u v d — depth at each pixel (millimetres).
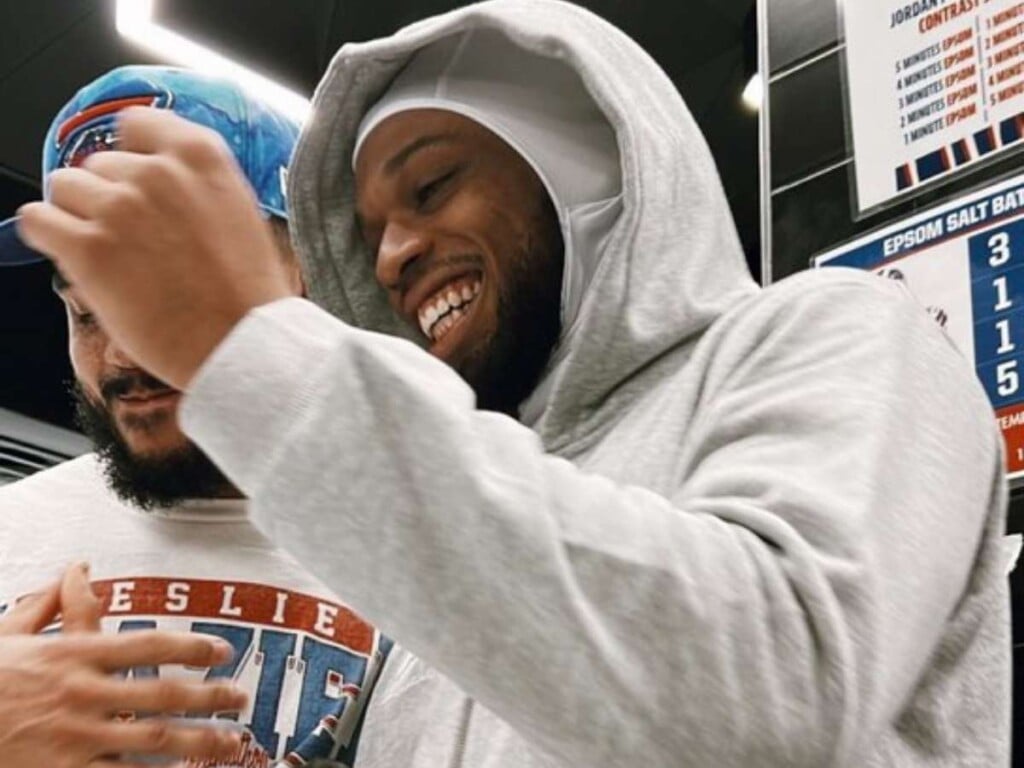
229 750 676
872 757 517
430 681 673
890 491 479
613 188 800
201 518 890
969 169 1438
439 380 465
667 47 3422
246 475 445
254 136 967
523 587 420
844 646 423
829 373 529
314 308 472
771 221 1640
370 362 447
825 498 459
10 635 712
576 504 444
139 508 902
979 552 600
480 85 827
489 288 790
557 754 430
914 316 583
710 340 646
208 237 459
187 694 661
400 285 820
